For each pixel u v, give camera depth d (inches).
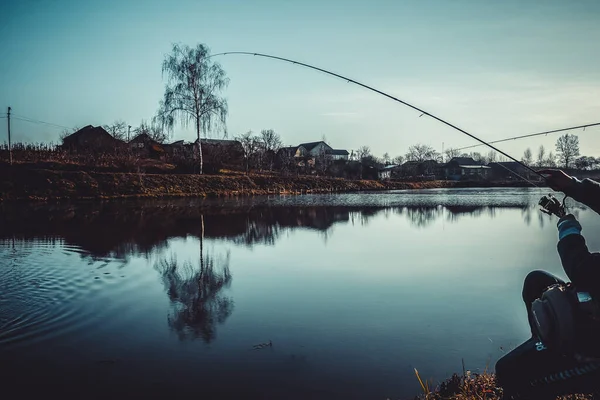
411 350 213.9
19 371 195.3
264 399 169.8
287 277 365.1
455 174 3358.8
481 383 157.1
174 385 181.9
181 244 525.0
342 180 2169.0
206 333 239.8
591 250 443.8
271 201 1250.0
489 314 268.2
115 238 564.7
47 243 523.5
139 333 240.5
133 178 1354.6
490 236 597.6
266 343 225.1
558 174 87.8
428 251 481.7
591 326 75.5
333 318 262.7
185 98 1558.8
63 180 1227.9
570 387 82.2
